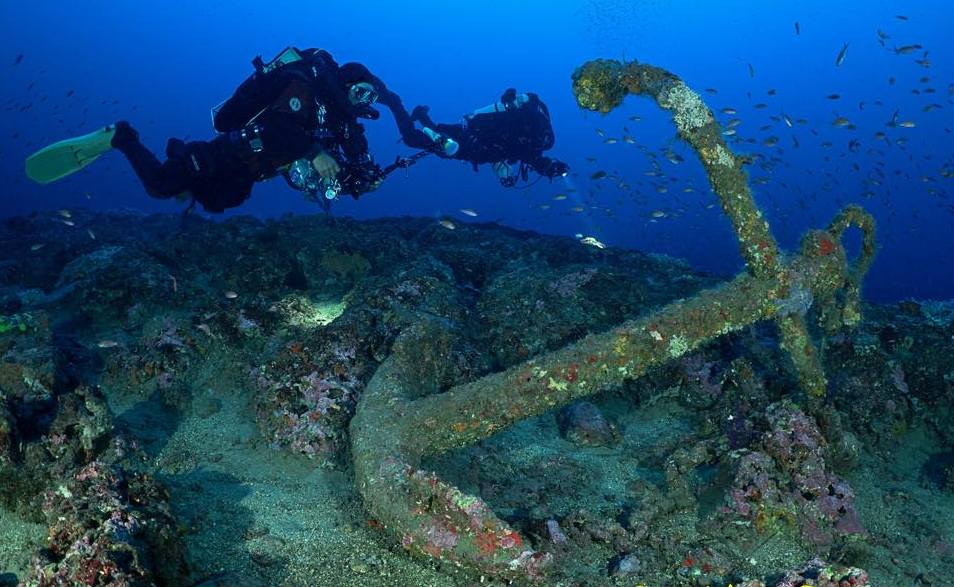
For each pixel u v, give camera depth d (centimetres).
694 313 361
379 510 310
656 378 495
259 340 515
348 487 374
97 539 249
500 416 356
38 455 324
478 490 387
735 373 451
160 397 457
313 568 300
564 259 741
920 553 346
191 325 502
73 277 644
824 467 367
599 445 446
